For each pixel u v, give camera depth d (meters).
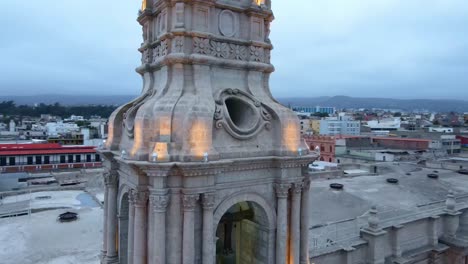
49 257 33.97
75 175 82.69
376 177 64.69
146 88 26.31
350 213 45.69
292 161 23.95
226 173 22.64
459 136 149.00
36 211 51.03
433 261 46.41
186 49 23.11
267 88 26.20
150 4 26.72
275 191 24.47
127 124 24.88
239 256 27.25
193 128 21.12
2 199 58.31
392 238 42.94
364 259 39.94
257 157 23.31
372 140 144.62
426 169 74.75
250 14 25.28
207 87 23.06
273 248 24.47
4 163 99.00
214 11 24.12
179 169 20.70
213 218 22.03
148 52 26.42
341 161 125.94
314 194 52.09
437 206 51.19
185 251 21.02
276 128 24.52
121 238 25.88
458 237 49.16
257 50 25.53
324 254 36.44
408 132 167.00
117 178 26.77
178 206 21.20
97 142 143.25
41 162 103.44
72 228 41.53
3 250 35.28
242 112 25.08
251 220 26.03
